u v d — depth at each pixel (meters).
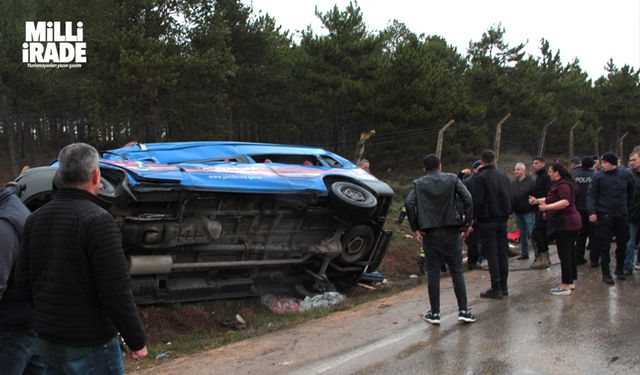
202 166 6.71
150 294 6.54
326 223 7.99
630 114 39.12
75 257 2.63
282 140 31.08
